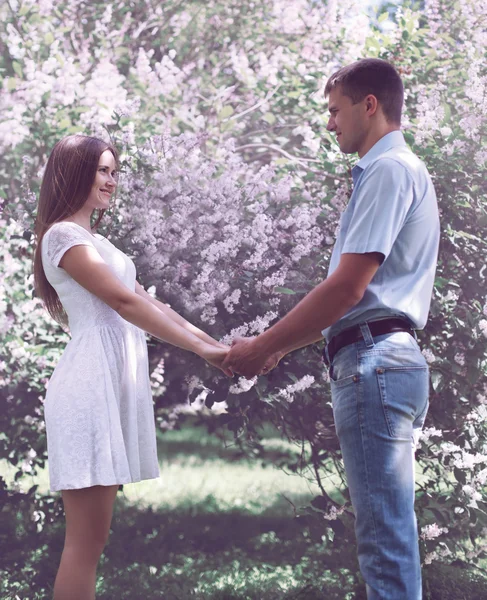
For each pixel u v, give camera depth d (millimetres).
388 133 2135
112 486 2201
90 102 4480
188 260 3354
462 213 3279
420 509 3088
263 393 3109
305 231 3207
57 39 5008
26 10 4734
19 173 4383
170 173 3422
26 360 3701
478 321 3094
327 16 5184
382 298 1974
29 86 4246
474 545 3191
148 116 4910
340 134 2217
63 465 2115
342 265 1930
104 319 2248
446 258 3268
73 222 2324
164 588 3203
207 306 3170
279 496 4883
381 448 1938
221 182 3367
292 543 3826
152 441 2320
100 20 5531
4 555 3389
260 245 3176
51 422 2168
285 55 5207
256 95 5184
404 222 1987
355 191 2066
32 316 3793
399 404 1942
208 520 4254
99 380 2170
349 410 1980
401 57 3834
